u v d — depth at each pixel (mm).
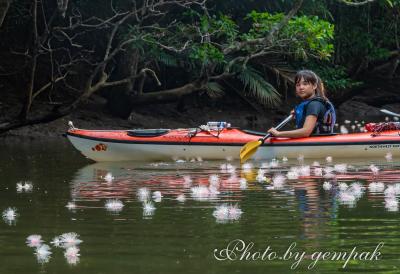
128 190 7926
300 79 11352
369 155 11281
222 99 22656
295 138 11156
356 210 6402
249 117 21656
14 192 7883
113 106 19078
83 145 11344
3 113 18156
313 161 10828
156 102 18594
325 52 15516
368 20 22766
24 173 9719
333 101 23578
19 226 5914
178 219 6105
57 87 19828
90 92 13477
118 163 11023
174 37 16469
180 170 9883
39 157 11984
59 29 13609
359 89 23531
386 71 25094
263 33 16188
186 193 7625
